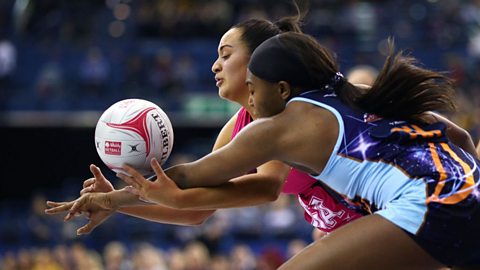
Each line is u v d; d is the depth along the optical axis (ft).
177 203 17.07
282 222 62.69
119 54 84.07
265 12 90.94
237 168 16.74
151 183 17.21
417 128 16.84
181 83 80.48
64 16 92.07
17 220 71.05
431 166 15.90
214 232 60.59
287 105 16.94
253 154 16.55
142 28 88.94
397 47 88.22
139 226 65.10
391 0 98.27
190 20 88.89
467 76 82.64
